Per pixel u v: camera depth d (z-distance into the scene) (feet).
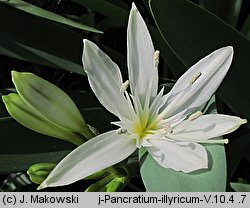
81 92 0.96
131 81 0.73
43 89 0.68
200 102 0.73
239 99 0.83
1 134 0.83
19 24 0.93
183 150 0.68
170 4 0.75
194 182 0.65
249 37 0.96
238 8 0.95
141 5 1.04
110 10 0.91
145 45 0.73
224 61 0.72
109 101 0.71
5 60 1.11
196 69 0.73
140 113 0.72
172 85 0.83
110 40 1.14
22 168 0.83
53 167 0.72
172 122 0.73
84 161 0.66
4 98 0.68
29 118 0.69
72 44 0.94
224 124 0.70
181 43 0.78
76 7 1.14
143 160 0.70
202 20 0.77
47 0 1.11
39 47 0.93
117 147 0.69
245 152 0.94
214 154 0.67
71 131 0.73
